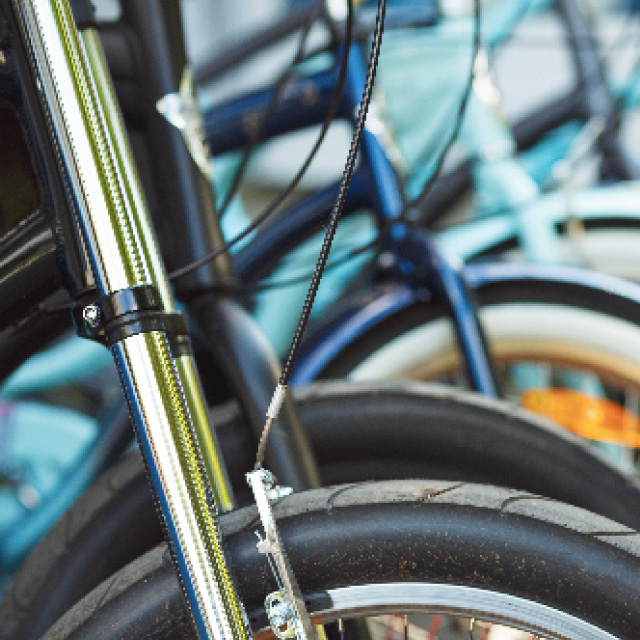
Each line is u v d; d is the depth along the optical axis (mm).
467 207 2199
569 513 1146
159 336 1102
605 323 1681
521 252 1910
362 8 1840
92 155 1120
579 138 2250
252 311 1832
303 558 1142
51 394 2180
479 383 1532
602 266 1896
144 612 1146
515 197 1839
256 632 1141
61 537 1412
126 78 1372
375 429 1455
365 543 1141
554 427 1465
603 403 1905
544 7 2482
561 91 2521
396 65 1897
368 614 1150
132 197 1144
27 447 2176
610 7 2596
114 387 2168
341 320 1726
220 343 1313
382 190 1573
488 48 2359
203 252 1350
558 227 1907
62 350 2062
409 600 1146
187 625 1143
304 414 1454
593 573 1118
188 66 1390
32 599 1388
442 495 1155
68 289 1171
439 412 1448
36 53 1131
